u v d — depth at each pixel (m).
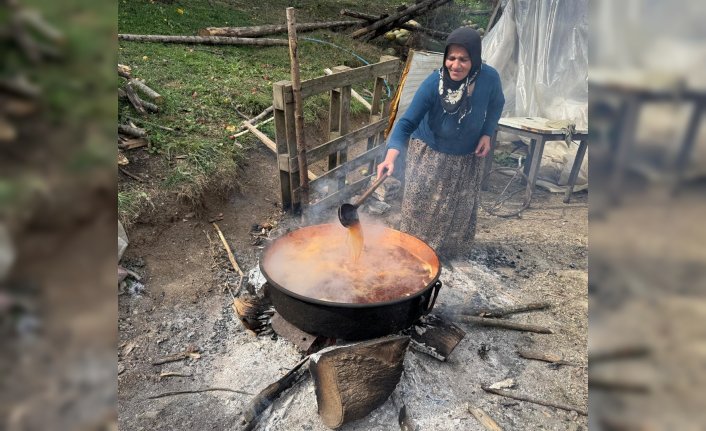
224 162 4.23
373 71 4.48
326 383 2.30
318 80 3.86
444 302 3.27
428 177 3.44
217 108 5.11
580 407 2.58
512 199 5.29
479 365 2.80
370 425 2.36
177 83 5.41
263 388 2.54
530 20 6.05
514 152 6.17
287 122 3.79
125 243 3.22
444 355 2.72
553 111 5.94
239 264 3.53
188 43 6.96
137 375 2.59
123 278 3.11
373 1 12.92
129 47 6.15
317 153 4.06
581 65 5.91
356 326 2.35
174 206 3.71
